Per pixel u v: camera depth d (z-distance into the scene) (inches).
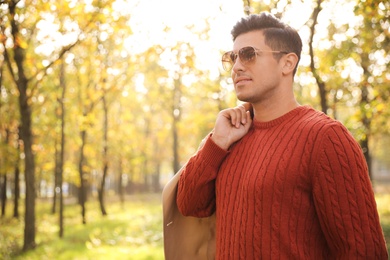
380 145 1542.8
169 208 101.9
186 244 102.7
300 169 75.8
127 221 759.7
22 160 743.7
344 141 74.7
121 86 741.9
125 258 395.9
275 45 84.1
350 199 73.0
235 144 90.3
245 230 78.9
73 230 649.6
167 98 1079.6
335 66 371.6
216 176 91.2
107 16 385.1
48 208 1139.9
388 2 226.2
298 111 83.0
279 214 76.0
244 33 86.9
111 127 1016.2
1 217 848.3
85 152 933.2
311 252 76.7
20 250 453.1
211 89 732.0
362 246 72.2
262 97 85.2
